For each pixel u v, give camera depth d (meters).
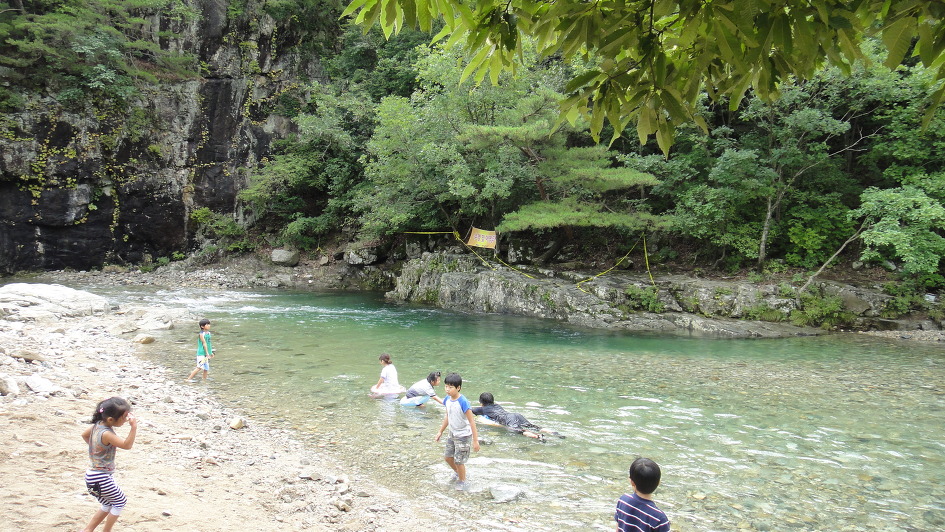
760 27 2.22
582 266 22.56
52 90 26.03
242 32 30.66
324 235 31.66
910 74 18.34
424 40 29.19
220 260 30.23
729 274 20.58
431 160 20.44
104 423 3.97
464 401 6.19
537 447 7.23
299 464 6.48
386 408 8.76
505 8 2.79
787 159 18.47
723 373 11.45
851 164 22.12
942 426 8.16
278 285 28.08
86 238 27.83
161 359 11.85
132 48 28.41
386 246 29.06
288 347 13.55
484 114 21.45
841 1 2.32
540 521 5.27
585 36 2.65
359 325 17.12
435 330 16.48
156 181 28.78
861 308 17.31
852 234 19.59
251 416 8.23
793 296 17.80
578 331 16.70
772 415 8.65
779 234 20.28
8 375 8.30
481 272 21.55
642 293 18.58
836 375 11.32
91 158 27.00
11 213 25.95
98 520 3.94
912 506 5.64
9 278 25.53
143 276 27.83
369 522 5.14
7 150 25.08
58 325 14.86
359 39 31.94
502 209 23.56
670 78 2.78
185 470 5.92
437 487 6.00
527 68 20.28
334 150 30.66
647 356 13.19
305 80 32.59
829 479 6.29
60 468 5.25
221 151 30.30
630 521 3.30
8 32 24.55
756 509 5.55
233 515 4.95
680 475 6.38
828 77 16.53
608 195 23.45
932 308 17.00
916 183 17.28
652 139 23.64
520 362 12.38
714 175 18.48
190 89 29.28
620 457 6.91
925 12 2.14
